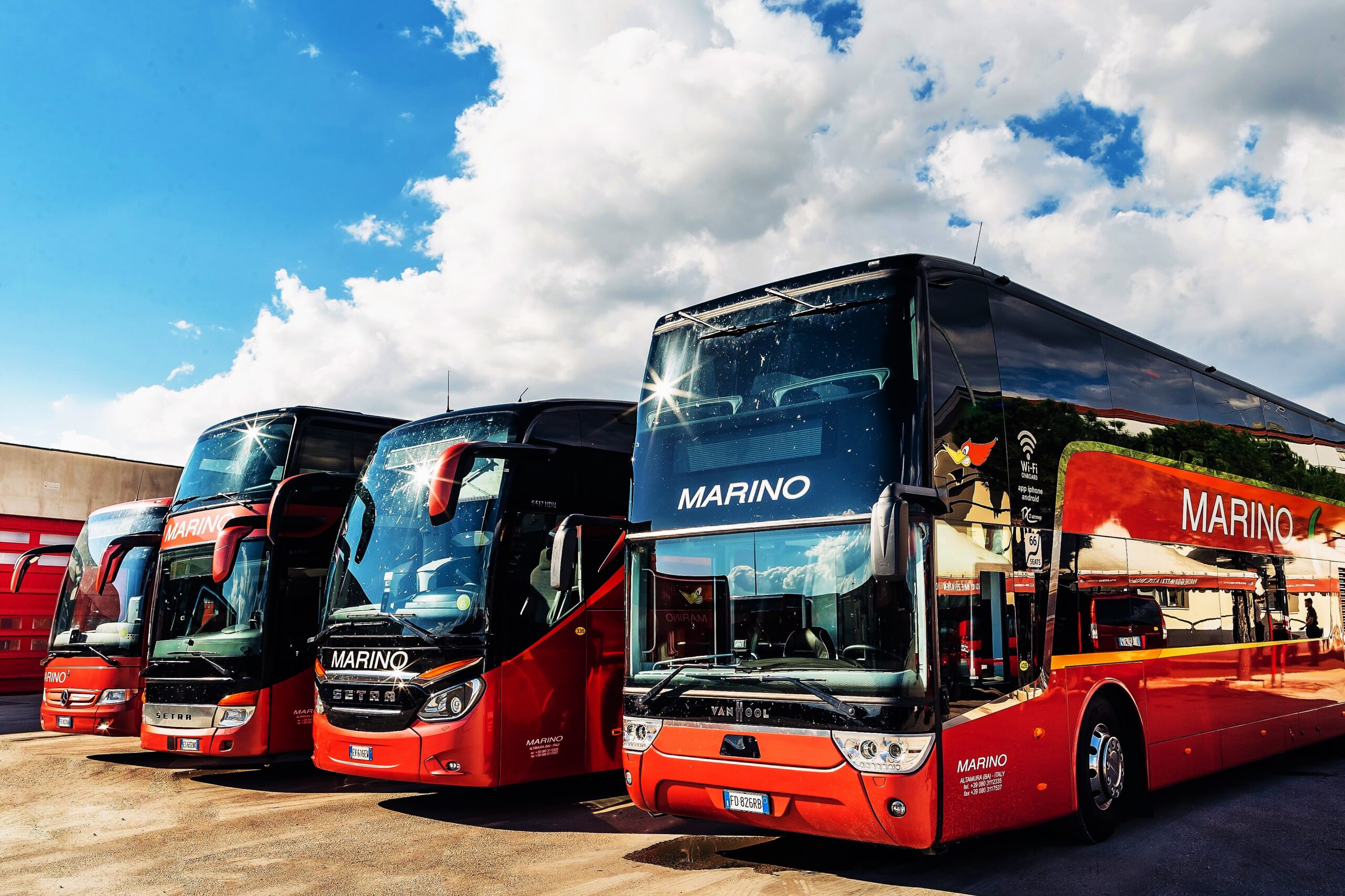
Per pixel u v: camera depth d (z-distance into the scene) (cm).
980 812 610
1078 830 731
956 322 673
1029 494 709
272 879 685
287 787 1086
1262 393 1126
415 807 952
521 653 901
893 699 575
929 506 593
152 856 763
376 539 974
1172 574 887
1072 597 741
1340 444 1285
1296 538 1129
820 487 628
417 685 877
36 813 949
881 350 636
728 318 723
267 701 1081
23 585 2242
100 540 1382
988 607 643
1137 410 883
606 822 867
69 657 1317
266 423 1195
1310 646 1113
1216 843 752
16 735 1574
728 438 691
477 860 727
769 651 633
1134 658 808
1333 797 964
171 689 1125
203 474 1217
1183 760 857
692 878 663
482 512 927
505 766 870
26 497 2266
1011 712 650
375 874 691
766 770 616
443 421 1008
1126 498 838
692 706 661
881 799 570
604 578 997
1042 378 757
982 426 671
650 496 724
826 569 617
